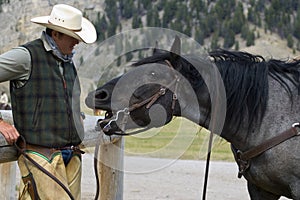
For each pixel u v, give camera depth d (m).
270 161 4.70
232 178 11.52
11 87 4.09
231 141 4.88
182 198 8.97
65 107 4.12
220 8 146.75
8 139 4.05
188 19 144.50
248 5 156.62
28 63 4.00
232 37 138.62
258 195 5.10
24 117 4.04
